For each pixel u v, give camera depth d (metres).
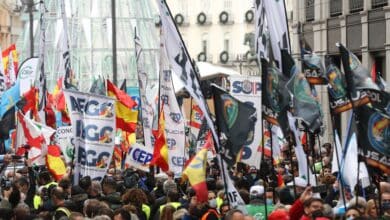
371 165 19.52
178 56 25.09
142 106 34.84
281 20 27.67
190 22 141.38
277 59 27.02
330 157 36.12
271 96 21.81
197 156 20.94
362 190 23.38
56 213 22.25
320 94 59.66
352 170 23.27
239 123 21.59
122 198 23.81
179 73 24.97
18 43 100.62
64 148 34.25
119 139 43.31
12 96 35.25
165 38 25.33
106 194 25.64
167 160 30.33
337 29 59.44
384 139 19.41
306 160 23.52
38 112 40.16
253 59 133.62
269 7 27.52
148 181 31.02
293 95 22.62
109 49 101.38
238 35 138.38
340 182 23.48
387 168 19.42
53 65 94.44
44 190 26.27
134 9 103.12
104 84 42.56
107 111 29.27
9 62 45.91
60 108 41.06
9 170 36.00
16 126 32.00
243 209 20.69
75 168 29.11
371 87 19.53
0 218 20.64
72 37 100.44
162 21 25.14
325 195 26.55
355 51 57.34
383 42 54.22
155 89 42.94
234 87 31.56
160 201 24.22
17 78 41.88
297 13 64.88
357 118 19.61
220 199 23.98
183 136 30.86
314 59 25.69
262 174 21.98
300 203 19.39
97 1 102.50
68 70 38.84
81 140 29.20
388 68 53.62
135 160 31.28
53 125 41.38
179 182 28.50
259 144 22.16
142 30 103.31
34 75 42.28
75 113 29.23
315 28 62.03
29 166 29.91
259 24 28.00
